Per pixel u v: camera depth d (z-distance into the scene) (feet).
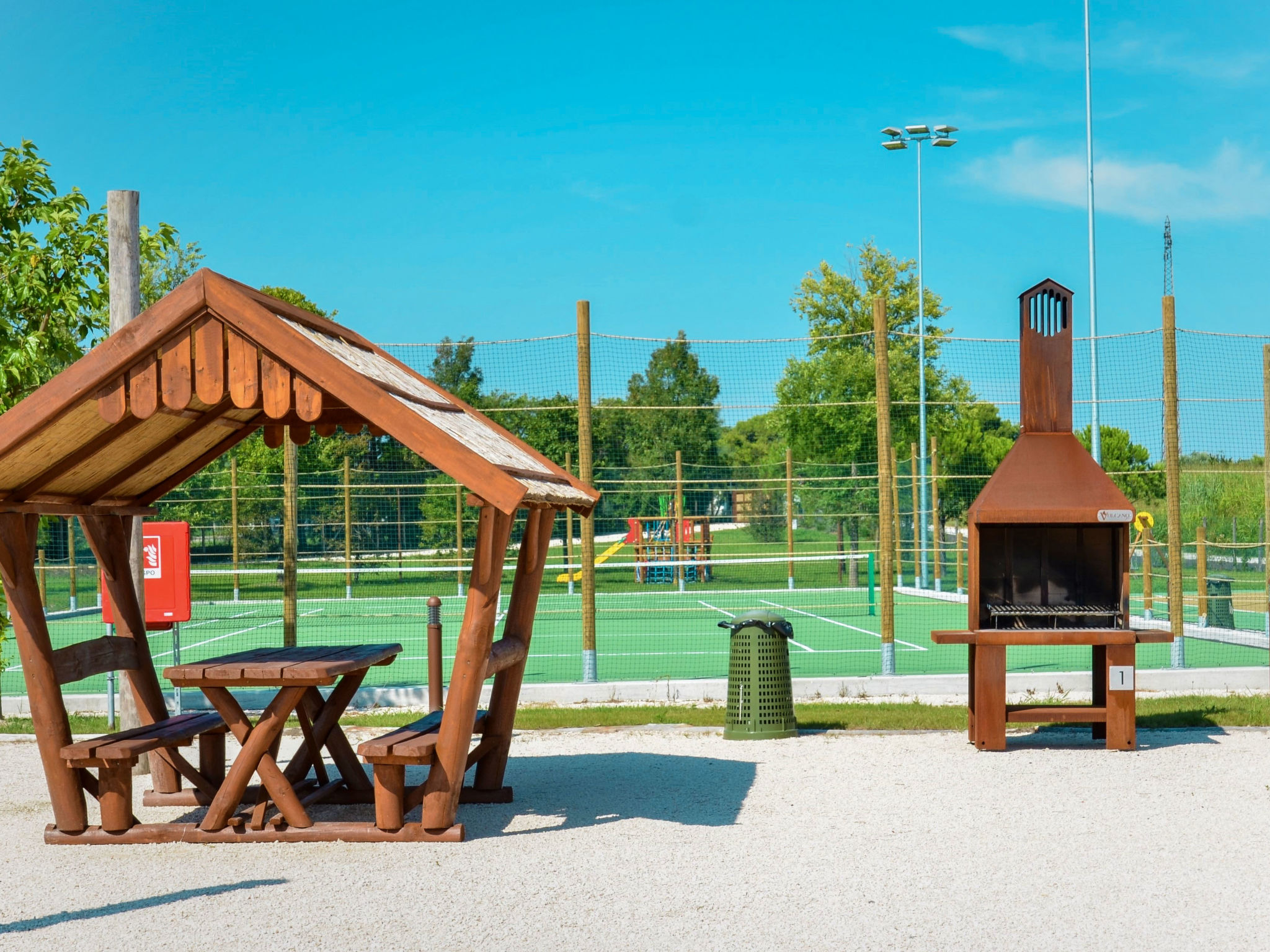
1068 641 33.12
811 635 74.28
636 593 112.16
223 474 101.09
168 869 21.97
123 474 26.96
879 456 47.65
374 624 90.58
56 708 24.25
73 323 41.01
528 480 24.06
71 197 41.52
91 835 24.08
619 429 139.33
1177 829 24.11
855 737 35.76
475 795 27.45
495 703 27.58
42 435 22.30
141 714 30.27
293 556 44.45
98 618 90.43
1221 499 103.45
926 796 27.45
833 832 24.09
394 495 106.83
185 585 36.70
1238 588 95.55
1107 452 116.37
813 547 125.70
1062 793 27.63
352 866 21.93
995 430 132.77
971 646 34.60
